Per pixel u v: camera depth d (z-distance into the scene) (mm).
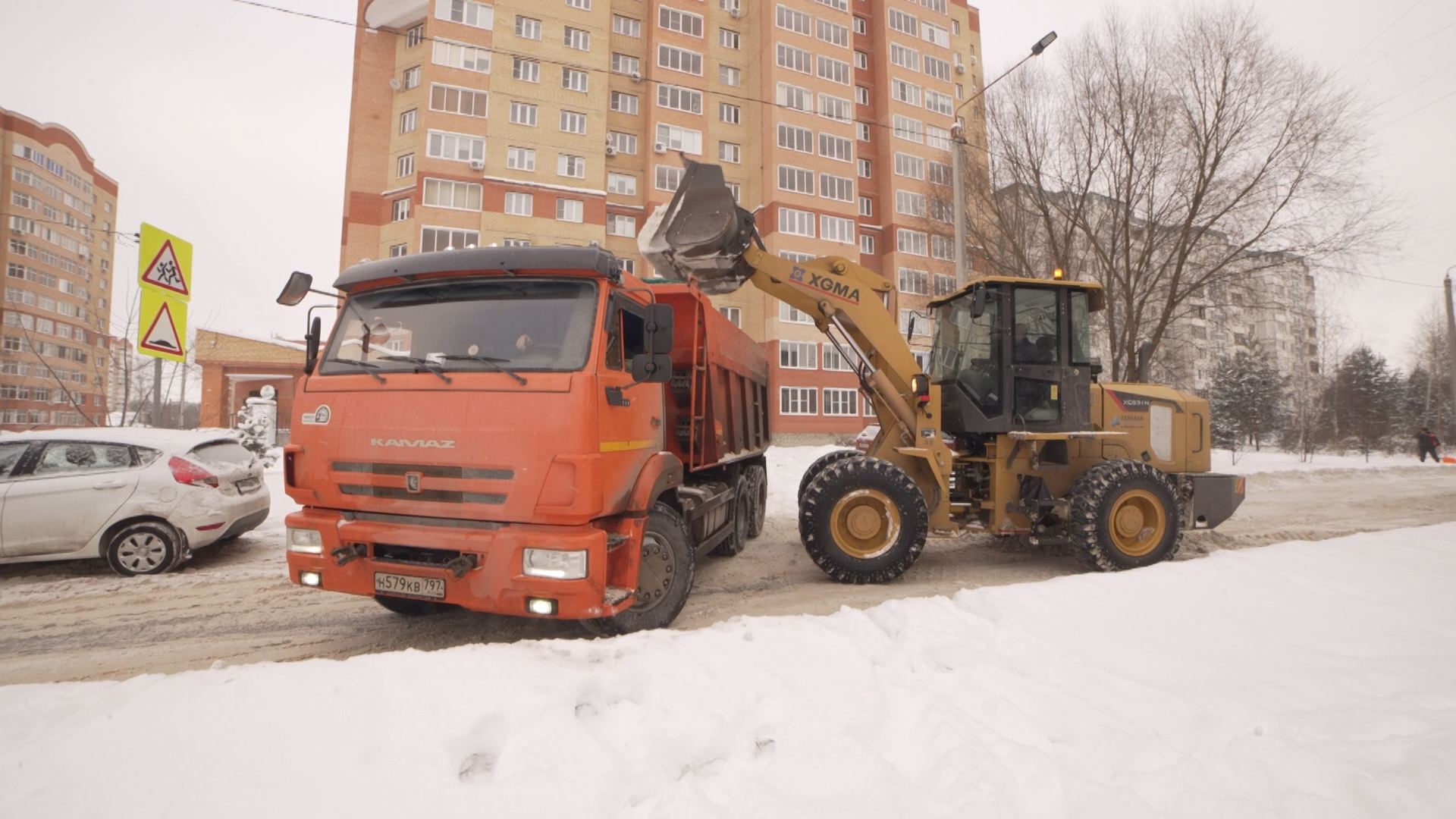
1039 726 2654
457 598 3666
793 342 35062
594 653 3246
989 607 4320
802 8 36906
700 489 5863
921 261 32906
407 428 3783
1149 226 19312
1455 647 3699
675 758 2396
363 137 32469
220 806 2035
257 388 34125
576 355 3793
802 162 36219
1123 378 19766
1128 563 5992
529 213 31906
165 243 7969
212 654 4242
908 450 6297
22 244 56062
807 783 2180
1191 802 2109
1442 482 16109
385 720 2475
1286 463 22625
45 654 4262
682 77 36688
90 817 1979
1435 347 43625
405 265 4176
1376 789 2158
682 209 6168
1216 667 3418
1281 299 20031
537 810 2043
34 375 55562
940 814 2020
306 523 3936
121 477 6227
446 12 31156
